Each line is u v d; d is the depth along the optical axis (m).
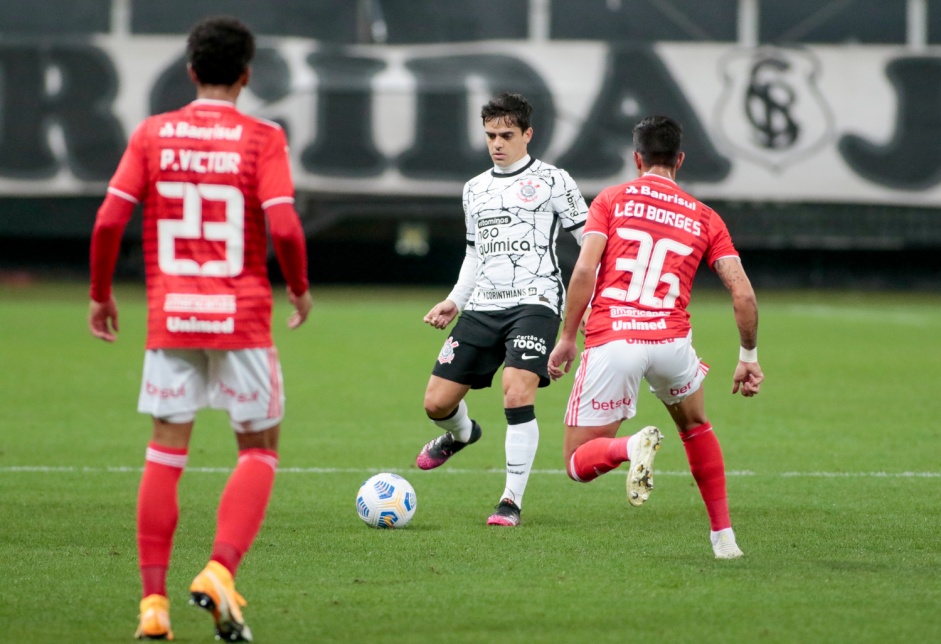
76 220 89.25
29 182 87.50
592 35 89.25
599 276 17.48
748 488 23.80
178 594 15.23
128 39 87.75
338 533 19.25
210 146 13.45
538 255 20.83
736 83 88.56
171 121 13.57
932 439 30.62
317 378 43.12
